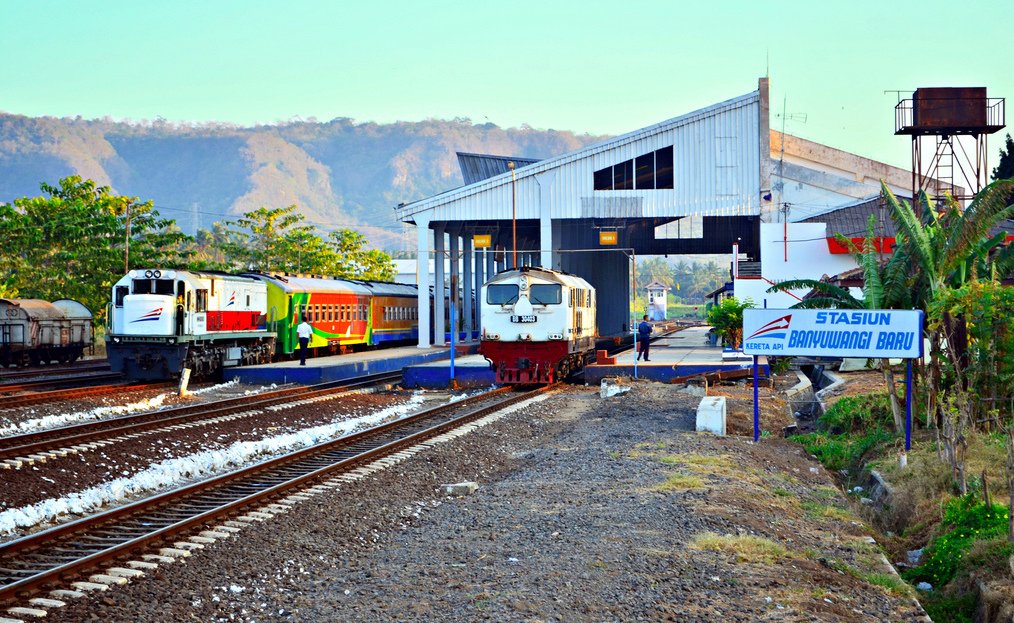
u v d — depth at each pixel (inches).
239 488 513.0
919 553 445.1
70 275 1777.8
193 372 1202.0
